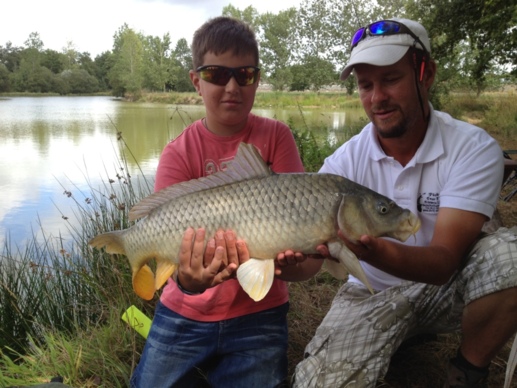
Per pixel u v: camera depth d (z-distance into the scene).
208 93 1.98
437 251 1.64
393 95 1.83
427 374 2.00
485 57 11.90
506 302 1.60
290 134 2.17
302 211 1.54
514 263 1.61
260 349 1.91
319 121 13.62
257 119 2.14
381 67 1.81
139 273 1.78
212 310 1.91
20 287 3.01
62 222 4.88
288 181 1.56
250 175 1.60
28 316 2.81
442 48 11.80
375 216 1.55
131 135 12.05
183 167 2.04
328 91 30.94
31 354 2.47
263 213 1.55
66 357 2.22
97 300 2.77
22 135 12.07
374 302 1.92
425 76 1.90
